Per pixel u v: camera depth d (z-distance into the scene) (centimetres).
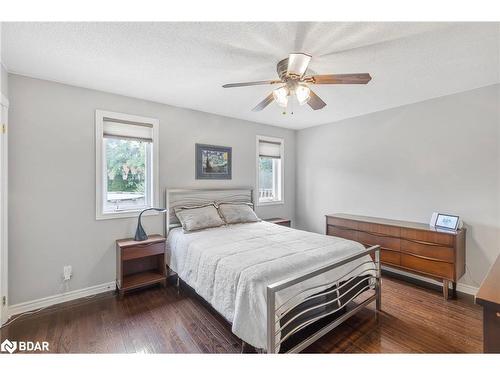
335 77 184
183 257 265
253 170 433
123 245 269
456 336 200
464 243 280
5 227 220
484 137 269
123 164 308
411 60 208
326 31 169
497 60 209
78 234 267
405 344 189
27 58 206
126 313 236
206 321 223
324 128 448
